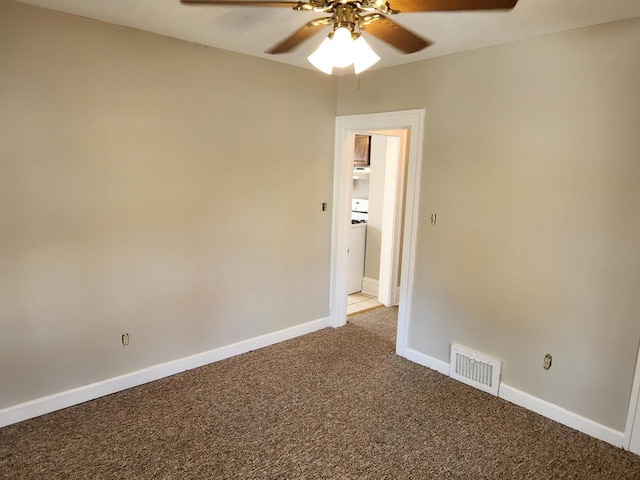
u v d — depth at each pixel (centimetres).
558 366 285
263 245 380
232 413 289
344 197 428
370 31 263
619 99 245
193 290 341
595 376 269
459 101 320
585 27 254
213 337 360
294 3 209
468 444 262
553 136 273
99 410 288
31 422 271
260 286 385
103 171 283
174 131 311
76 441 255
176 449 251
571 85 262
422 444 261
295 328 421
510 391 311
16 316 263
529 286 294
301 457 246
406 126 359
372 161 554
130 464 237
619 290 254
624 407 259
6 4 238
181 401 302
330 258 441
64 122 264
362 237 571
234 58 335
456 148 325
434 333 357
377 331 443
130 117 289
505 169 299
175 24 272
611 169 251
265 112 361
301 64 371
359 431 272
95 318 294
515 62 287
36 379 275
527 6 222
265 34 290
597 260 261
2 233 252
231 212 353
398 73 358
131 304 309
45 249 267
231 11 246
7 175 248
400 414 292
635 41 237
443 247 342
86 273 286
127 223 298
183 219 326
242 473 233
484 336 323
